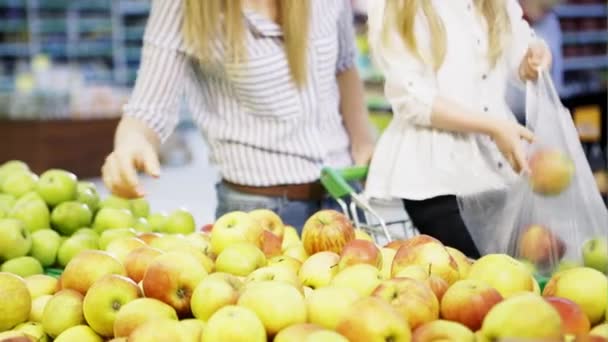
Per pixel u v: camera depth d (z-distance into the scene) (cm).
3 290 142
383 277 135
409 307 117
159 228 227
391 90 202
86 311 133
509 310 109
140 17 1045
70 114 734
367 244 146
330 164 240
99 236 217
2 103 721
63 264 203
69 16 1000
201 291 126
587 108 413
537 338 106
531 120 186
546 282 149
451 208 199
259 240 163
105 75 1003
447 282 135
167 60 222
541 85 178
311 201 236
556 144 167
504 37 199
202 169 855
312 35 229
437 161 203
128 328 125
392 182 207
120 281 135
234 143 233
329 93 242
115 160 197
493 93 204
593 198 165
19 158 690
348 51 258
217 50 221
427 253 139
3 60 962
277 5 224
